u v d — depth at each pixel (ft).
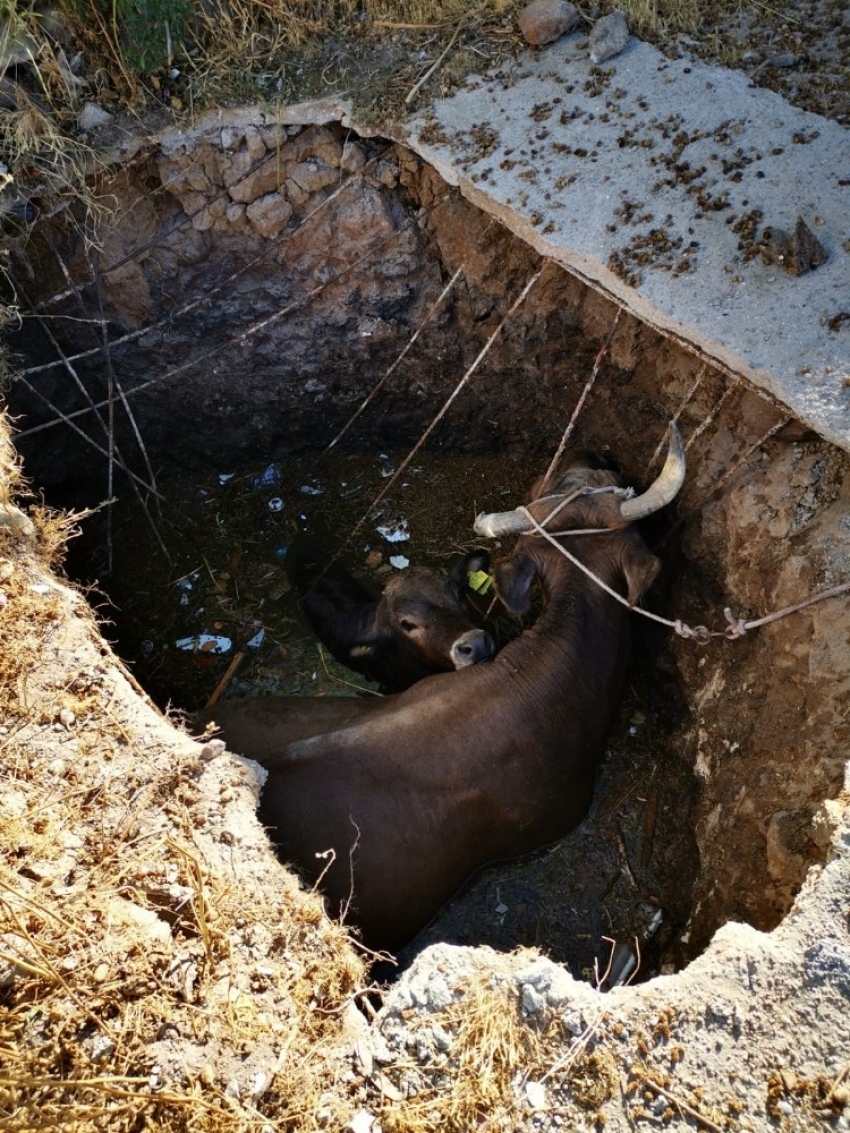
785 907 5.02
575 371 7.97
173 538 8.80
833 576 5.71
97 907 4.39
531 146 6.96
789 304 6.00
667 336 6.24
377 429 9.07
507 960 4.35
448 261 7.89
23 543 5.77
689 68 7.22
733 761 6.06
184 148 7.36
